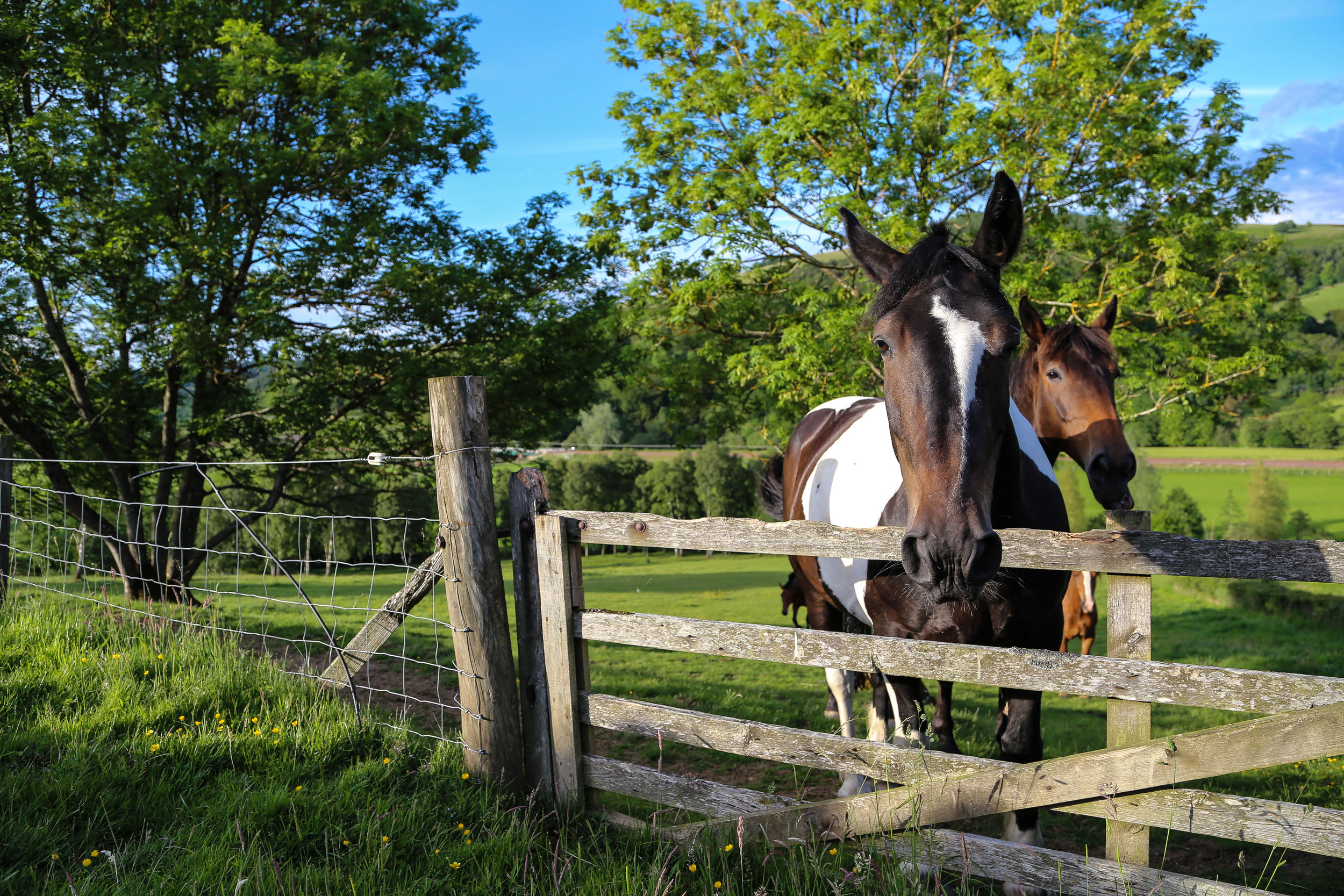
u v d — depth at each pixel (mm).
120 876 2246
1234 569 1942
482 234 12328
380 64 11711
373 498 15336
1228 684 1949
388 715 4035
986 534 1874
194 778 2896
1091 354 3826
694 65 13188
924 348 2082
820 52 10812
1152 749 2023
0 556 5742
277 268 10906
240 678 3816
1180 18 10539
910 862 2291
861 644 2404
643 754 4629
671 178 12570
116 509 12516
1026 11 10555
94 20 10289
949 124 10445
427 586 3674
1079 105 9938
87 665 3924
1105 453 3656
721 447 61000
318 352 11500
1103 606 11242
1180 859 3352
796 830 2525
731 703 6004
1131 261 10883
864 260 2699
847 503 3273
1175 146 11062
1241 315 11000
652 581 33531
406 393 10641
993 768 2246
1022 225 2342
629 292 12477
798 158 11172
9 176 8914
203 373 11281
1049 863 2180
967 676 2256
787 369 10695
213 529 19078
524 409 11969
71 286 10836
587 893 2293
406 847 2566
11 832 2420
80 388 11352
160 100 9391
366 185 11750
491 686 3096
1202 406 11891
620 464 63969
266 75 9805
